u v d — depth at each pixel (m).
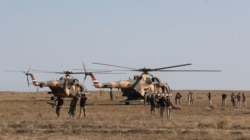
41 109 93.88
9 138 43.81
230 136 43.97
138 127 52.72
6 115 73.69
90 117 69.19
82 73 119.69
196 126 54.09
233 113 83.62
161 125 55.16
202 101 147.12
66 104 116.69
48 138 43.94
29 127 52.00
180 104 121.25
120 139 43.09
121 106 108.62
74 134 47.16
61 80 126.19
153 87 117.19
